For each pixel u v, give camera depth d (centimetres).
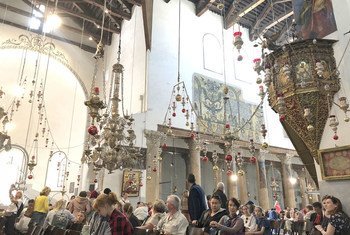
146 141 1542
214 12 2200
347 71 657
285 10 2116
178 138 1766
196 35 2009
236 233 421
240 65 2203
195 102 1823
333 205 435
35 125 2152
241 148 1977
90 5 2027
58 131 2211
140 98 1669
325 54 694
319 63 633
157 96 1662
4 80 2083
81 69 2195
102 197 354
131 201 1385
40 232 477
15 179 1981
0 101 2044
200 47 2002
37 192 1880
